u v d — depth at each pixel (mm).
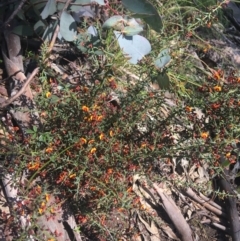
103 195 628
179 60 755
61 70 752
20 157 621
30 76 650
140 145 666
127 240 706
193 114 676
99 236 672
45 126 641
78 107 614
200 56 926
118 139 664
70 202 654
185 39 835
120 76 770
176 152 662
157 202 753
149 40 800
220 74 676
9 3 690
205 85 669
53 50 764
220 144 633
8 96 688
